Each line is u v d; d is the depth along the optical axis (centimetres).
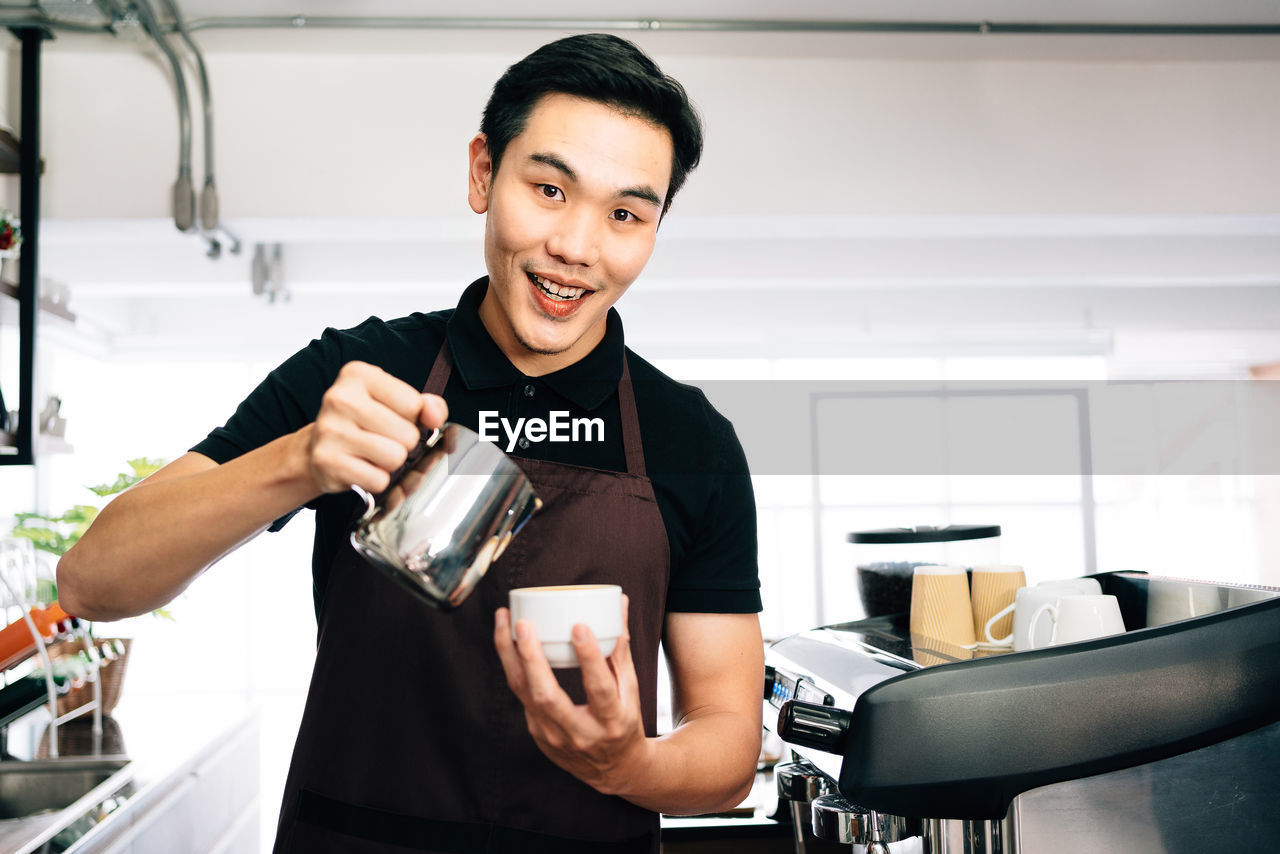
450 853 93
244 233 302
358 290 445
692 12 269
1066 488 571
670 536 102
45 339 459
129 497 82
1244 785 70
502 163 87
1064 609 101
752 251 434
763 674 105
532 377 102
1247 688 65
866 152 299
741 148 298
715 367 560
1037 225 311
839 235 322
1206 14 273
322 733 96
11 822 165
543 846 94
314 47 283
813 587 574
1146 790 69
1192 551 536
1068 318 540
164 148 281
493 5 263
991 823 70
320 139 287
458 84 289
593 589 69
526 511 73
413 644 95
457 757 94
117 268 418
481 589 96
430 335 108
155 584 80
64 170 279
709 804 87
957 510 571
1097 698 64
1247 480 526
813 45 289
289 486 74
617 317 108
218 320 539
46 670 214
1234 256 430
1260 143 302
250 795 275
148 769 198
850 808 88
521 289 88
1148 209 301
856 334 540
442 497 70
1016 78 302
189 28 265
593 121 83
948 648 118
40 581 244
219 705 282
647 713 99
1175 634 66
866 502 575
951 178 300
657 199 87
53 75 281
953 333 546
